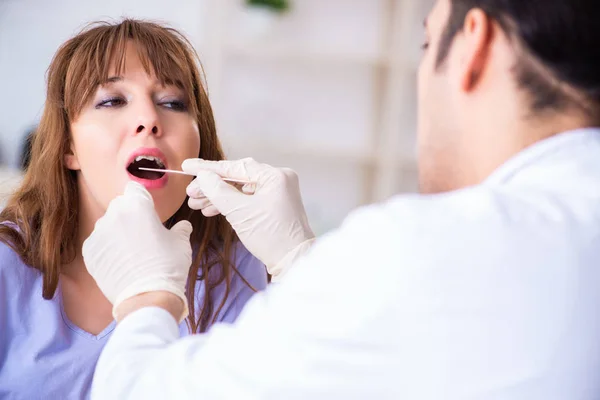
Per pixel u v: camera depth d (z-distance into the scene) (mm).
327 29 3410
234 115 3416
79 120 1096
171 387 597
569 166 613
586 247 564
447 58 667
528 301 539
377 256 550
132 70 1104
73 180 1146
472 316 530
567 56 593
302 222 1028
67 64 1136
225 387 566
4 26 3201
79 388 1057
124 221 844
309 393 541
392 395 532
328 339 541
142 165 1116
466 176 678
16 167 3205
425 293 531
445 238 551
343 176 3531
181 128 1135
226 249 1254
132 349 663
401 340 529
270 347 561
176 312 777
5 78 3234
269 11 3213
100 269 826
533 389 536
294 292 579
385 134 3400
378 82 3461
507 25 613
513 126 631
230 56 3381
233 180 1053
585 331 553
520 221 566
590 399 563
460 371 527
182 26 3320
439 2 694
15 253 1063
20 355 1041
